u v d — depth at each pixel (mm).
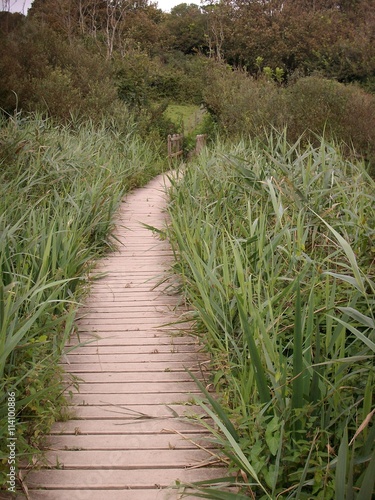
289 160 7012
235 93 18062
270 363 3318
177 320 5395
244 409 3332
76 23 31359
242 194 6918
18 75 14461
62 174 8508
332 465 3035
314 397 3328
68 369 4488
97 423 3764
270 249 4637
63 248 5742
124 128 15047
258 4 36031
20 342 4000
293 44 33688
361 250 5070
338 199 6211
